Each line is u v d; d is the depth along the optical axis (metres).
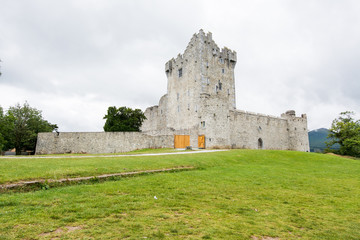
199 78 49.53
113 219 7.38
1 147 43.53
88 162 16.72
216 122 42.34
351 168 23.95
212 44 53.53
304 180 16.17
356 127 58.62
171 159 20.31
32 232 6.18
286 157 30.25
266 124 57.69
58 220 7.08
